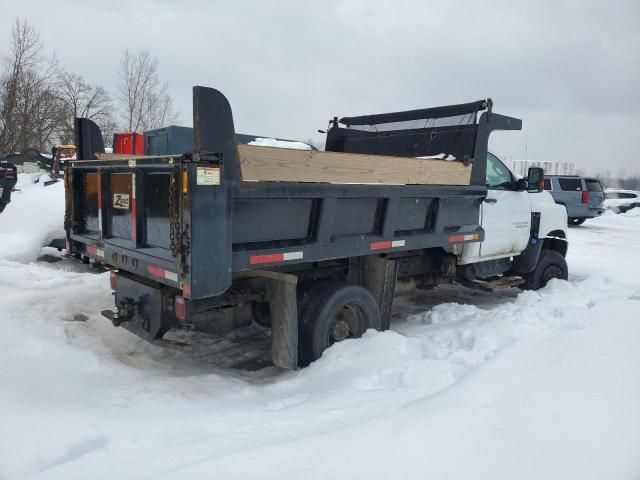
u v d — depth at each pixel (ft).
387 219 16.15
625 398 10.32
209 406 12.13
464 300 25.96
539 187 21.80
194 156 11.52
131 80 116.37
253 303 15.88
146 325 14.35
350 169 14.82
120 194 14.76
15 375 12.32
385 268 17.04
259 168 12.81
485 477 8.05
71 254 17.83
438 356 14.64
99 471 9.02
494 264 23.27
